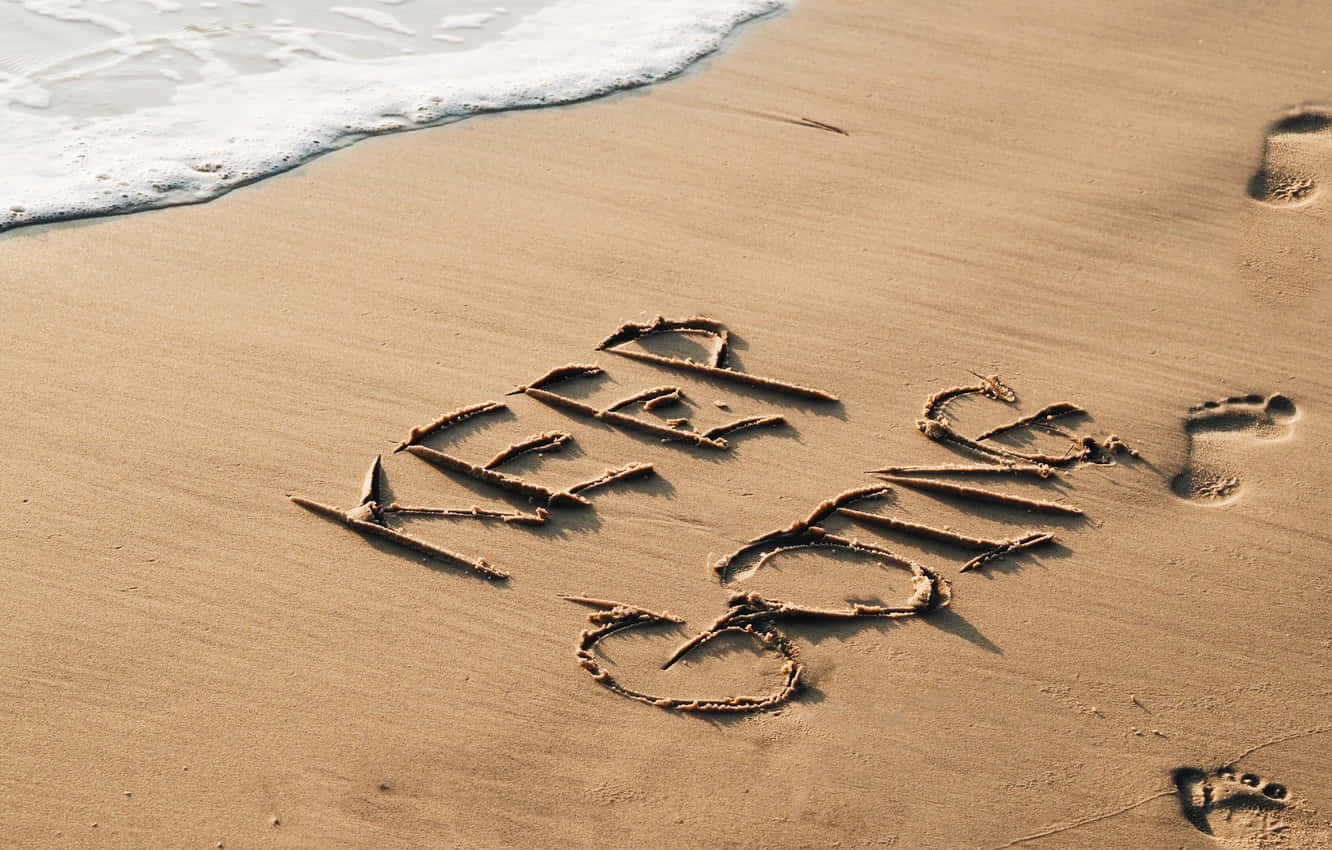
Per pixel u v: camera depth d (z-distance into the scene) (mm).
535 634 2258
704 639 2264
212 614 2252
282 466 2408
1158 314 2668
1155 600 2312
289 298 2623
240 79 3059
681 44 3225
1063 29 3287
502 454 2432
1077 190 2883
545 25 3285
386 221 2766
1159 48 3234
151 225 2738
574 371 2545
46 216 2736
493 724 2174
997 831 2113
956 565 2348
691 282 2684
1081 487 2432
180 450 2416
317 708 2176
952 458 2463
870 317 2641
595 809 2115
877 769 2156
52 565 2287
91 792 2104
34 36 3125
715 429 2482
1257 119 3051
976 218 2818
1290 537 2381
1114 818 2125
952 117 3039
